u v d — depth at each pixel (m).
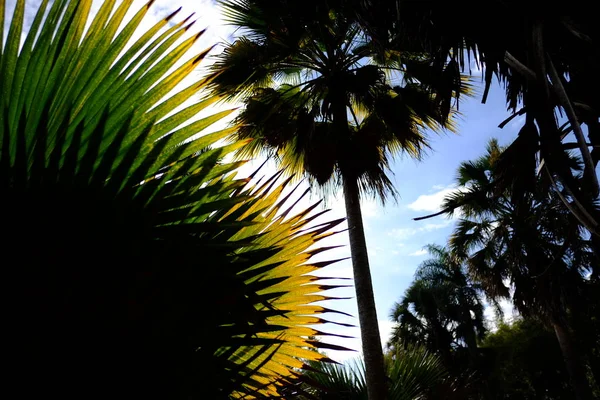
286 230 1.41
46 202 0.96
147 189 1.07
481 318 19.25
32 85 1.03
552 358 18.72
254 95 6.93
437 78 2.12
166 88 1.16
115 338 0.93
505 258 10.95
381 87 7.04
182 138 1.18
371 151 6.46
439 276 20.05
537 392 19.22
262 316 1.07
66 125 1.01
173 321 0.97
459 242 11.91
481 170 10.77
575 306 9.76
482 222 11.53
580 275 9.23
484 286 11.83
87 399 0.89
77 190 0.99
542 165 2.07
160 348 0.95
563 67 2.06
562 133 2.04
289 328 1.43
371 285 6.14
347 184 6.53
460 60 2.12
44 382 0.88
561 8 1.68
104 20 1.07
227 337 1.04
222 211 1.32
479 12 1.88
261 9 5.88
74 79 1.07
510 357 18.84
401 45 2.32
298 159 7.19
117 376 0.92
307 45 6.55
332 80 6.66
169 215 1.09
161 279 0.98
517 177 2.12
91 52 1.07
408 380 5.36
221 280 1.07
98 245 0.97
